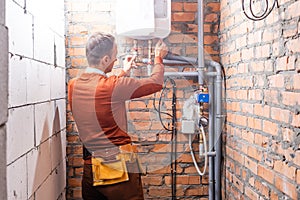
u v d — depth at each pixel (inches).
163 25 84.8
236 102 93.0
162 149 85.0
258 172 78.5
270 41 71.9
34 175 66.0
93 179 81.3
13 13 54.2
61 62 95.3
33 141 65.5
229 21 97.7
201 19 102.7
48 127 78.5
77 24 103.9
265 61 74.4
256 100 79.6
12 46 53.4
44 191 74.0
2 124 47.4
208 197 105.0
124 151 81.2
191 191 103.3
